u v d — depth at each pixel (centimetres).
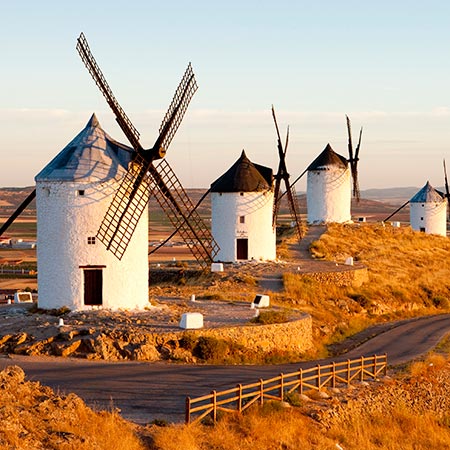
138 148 5184
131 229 5153
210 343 4516
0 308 5434
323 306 6962
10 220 5431
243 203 8125
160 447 2856
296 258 9012
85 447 2636
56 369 4041
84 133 5319
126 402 3456
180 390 3725
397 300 7888
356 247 10031
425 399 4472
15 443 2508
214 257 8231
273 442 3172
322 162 11106
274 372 4319
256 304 5634
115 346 4416
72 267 5034
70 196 5025
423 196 12600
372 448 3506
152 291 6600
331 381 4266
